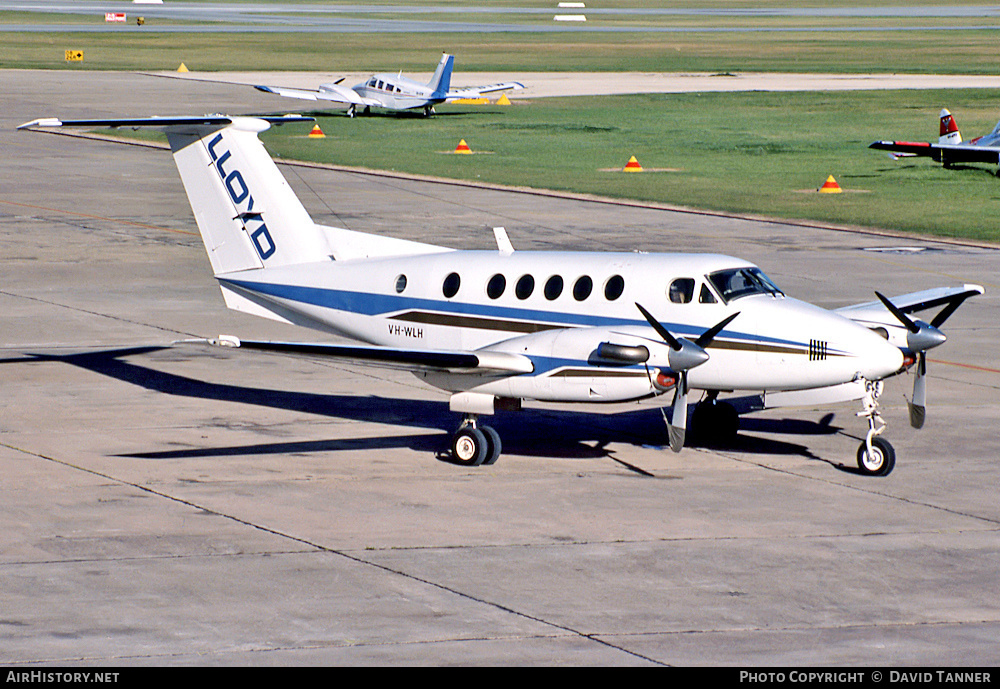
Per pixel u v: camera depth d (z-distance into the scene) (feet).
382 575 107.76
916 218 376.07
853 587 106.83
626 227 350.43
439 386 146.20
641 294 147.13
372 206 379.14
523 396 142.00
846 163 509.76
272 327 226.99
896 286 270.26
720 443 159.84
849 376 139.64
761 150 549.54
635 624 97.71
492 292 154.61
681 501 132.36
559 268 152.46
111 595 101.55
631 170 480.64
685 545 117.39
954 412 176.14
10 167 456.45
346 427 163.84
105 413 166.61
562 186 437.58
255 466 142.82
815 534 121.49
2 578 104.68
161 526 119.85
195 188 172.65
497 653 91.45
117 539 115.65
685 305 144.97
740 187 440.04
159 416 166.30
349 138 584.81
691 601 102.94
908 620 99.55
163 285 262.88
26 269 275.80
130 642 92.27
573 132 615.57
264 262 171.42
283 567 109.19
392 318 161.48
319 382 190.70
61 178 432.25
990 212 388.78
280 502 128.88
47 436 153.69
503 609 100.42
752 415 176.96
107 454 146.20
